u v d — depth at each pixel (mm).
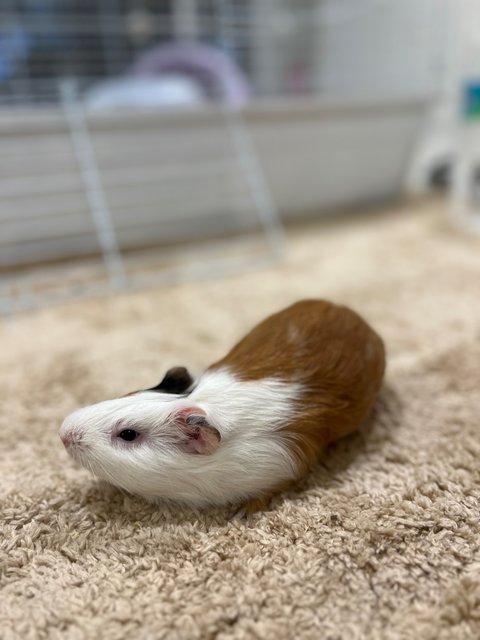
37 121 527
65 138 547
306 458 239
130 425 221
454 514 224
